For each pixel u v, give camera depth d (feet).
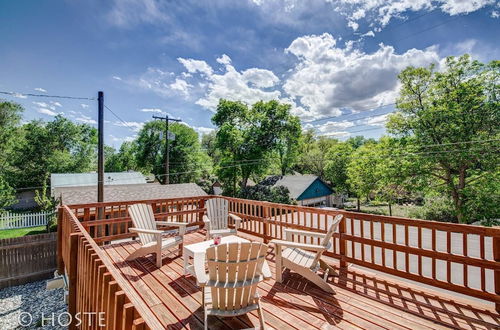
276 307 8.86
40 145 88.69
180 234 14.20
